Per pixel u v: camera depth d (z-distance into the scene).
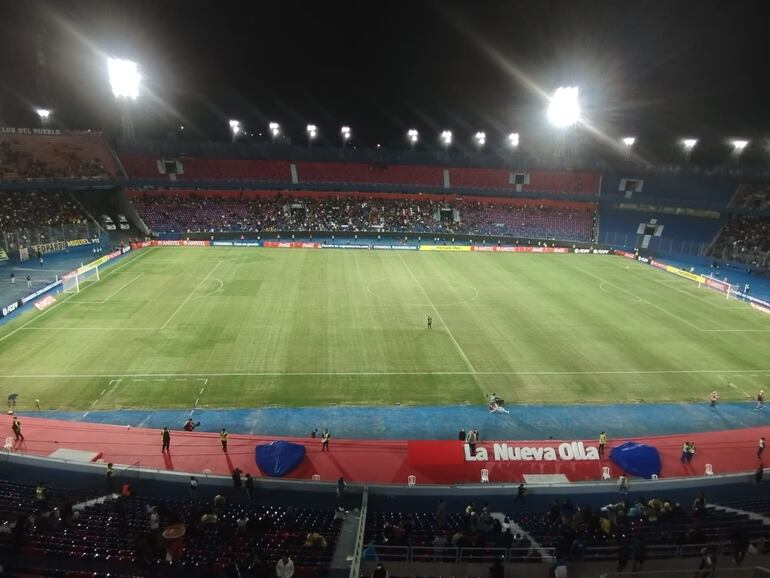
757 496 23.33
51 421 28.08
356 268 64.31
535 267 69.00
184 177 88.06
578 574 15.10
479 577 15.00
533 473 25.81
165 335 40.12
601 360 38.53
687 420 31.09
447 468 25.80
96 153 83.19
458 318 46.38
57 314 44.03
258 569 13.73
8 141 76.56
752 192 79.12
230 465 25.28
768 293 59.66
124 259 65.00
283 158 94.94
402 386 33.75
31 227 67.06
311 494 22.16
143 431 27.52
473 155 98.12
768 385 35.59
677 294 57.12
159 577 13.82
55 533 16.08
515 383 34.66
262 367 35.44
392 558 15.95
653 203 86.75
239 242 77.62
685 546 15.63
